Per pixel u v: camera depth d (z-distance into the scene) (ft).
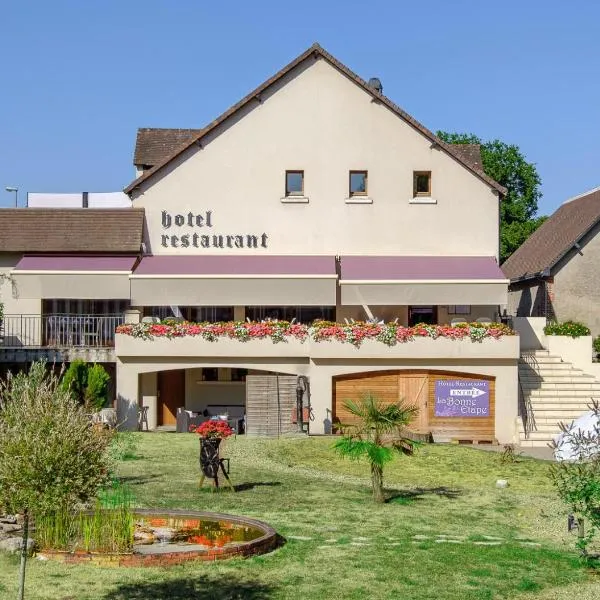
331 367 115.03
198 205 127.54
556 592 48.26
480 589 48.11
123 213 127.34
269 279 117.39
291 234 127.85
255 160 127.54
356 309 126.52
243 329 115.14
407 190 127.85
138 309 124.36
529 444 112.06
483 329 114.62
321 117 127.85
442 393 115.24
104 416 101.40
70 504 40.34
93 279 117.39
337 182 127.85
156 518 60.34
